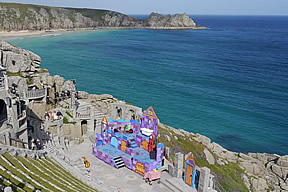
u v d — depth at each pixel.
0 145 26.94
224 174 47.28
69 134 46.78
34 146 34.28
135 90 106.94
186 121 81.19
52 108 51.47
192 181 32.09
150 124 38.41
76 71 130.12
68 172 30.52
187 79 128.00
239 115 86.88
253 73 144.88
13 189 20.67
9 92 31.11
